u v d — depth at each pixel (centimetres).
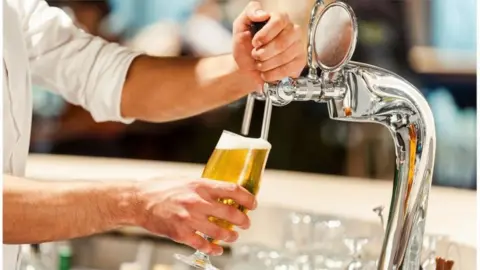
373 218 195
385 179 405
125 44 477
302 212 206
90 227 138
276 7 405
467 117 416
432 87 430
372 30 433
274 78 152
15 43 164
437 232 171
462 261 156
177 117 191
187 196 131
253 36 161
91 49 197
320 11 124
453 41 425
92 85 195
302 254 195
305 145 441
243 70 169
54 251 223
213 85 181
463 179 404
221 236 132
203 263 134
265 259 197
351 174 414
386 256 124
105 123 487
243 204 132
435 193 223
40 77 200
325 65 121
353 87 121
